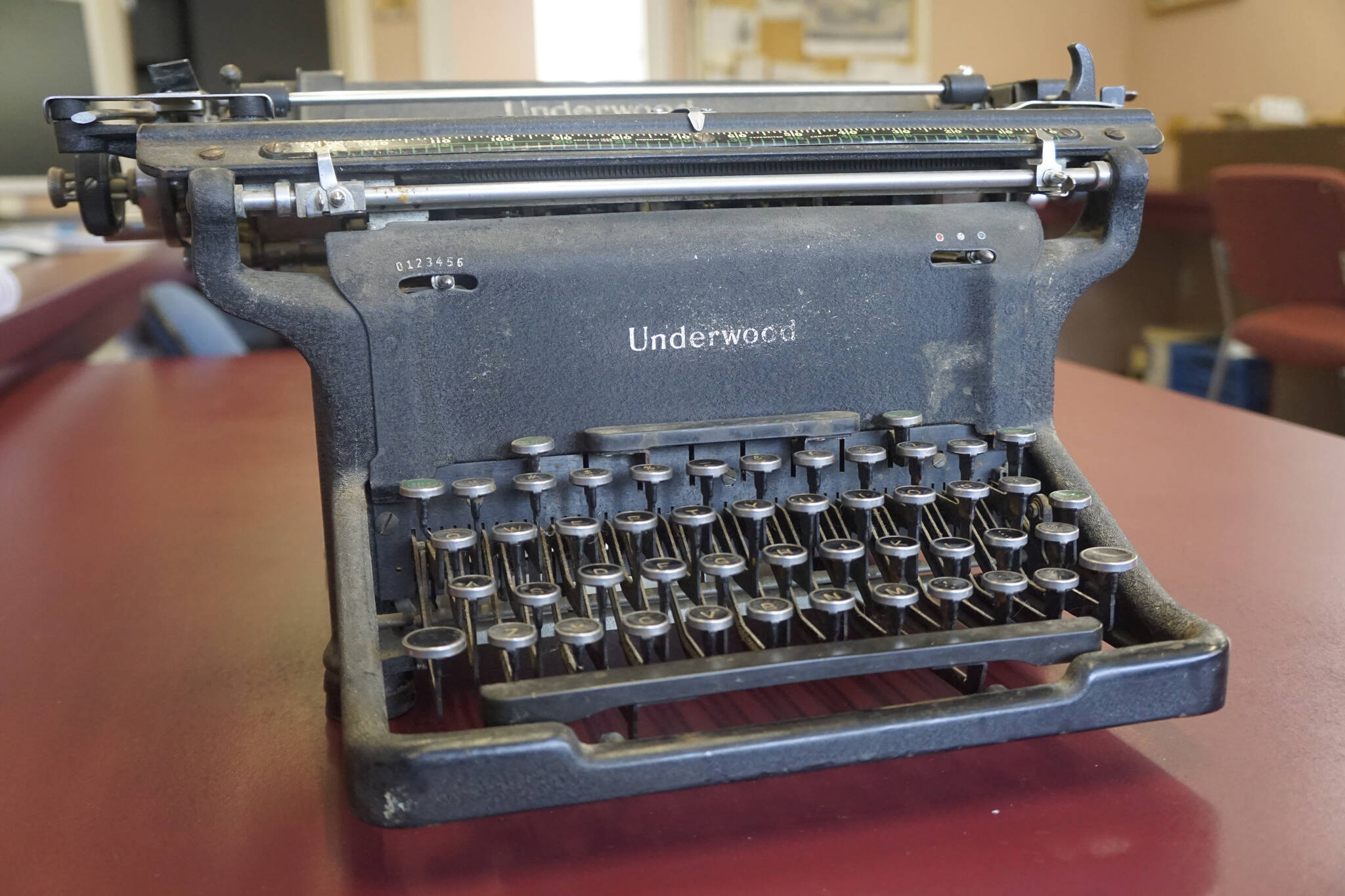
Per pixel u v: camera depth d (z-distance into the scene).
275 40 2.74
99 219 0.46
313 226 0.44
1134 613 0.38
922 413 0.44
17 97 1.64
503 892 0.30
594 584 0.36
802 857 0.31
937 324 0.44
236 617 0.49
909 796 0.34
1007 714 0.33
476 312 0.40
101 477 0.74
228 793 0.35
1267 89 2.60
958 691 0.39
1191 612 0.37
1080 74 0.48
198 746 0.38
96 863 0.32
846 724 0.32
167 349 1.41
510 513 0.41
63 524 0.64
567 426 0.41
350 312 0.38
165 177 0.38
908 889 0.30
